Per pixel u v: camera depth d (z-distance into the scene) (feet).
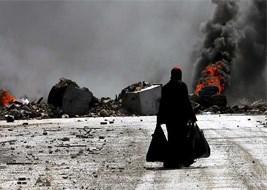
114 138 143.95
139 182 81.20
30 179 85.81
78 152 117.70
